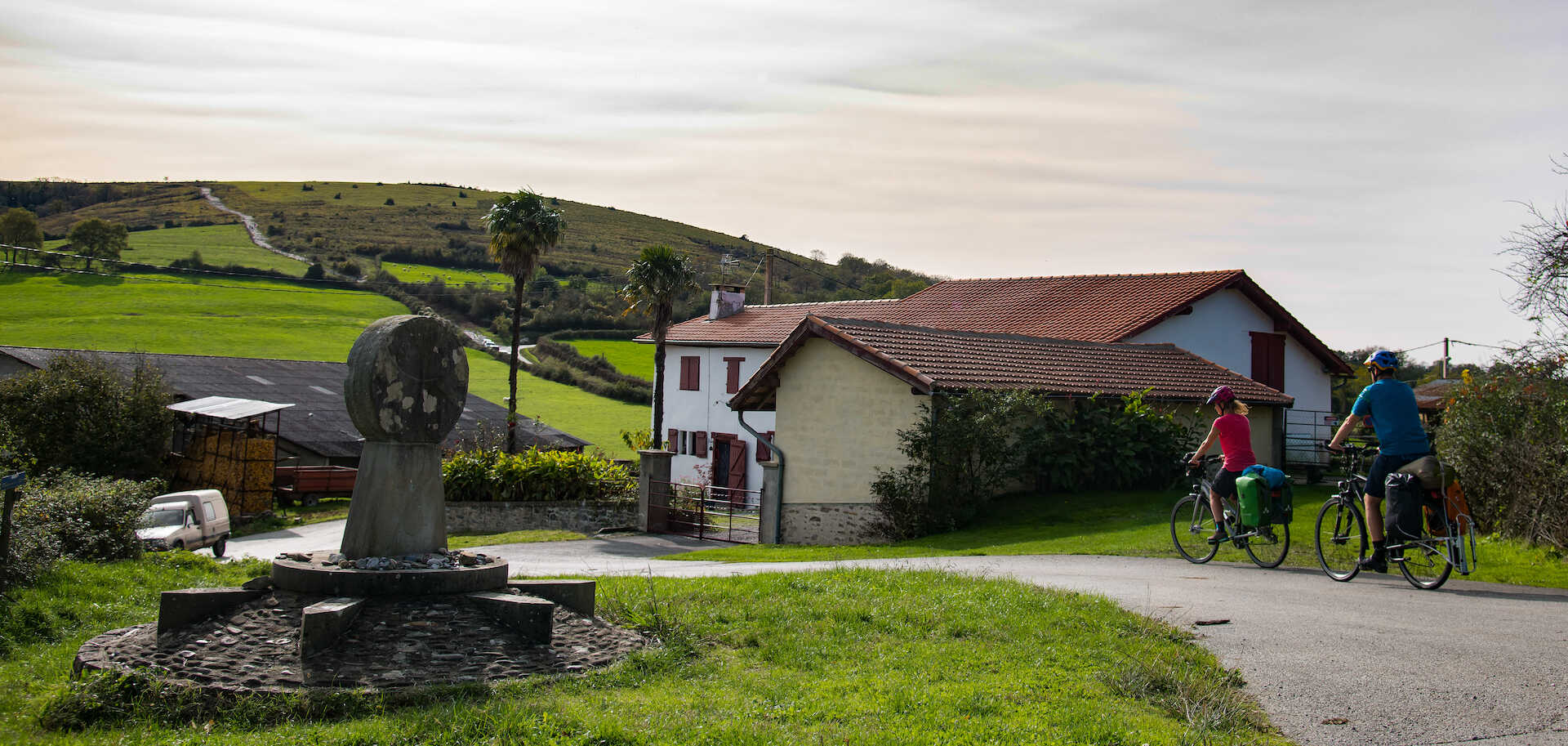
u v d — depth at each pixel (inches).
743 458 1531.7
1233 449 460.4
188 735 225.3
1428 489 372.2
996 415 746.8
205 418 1306.6
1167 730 217.8
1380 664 264.5
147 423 1213.1
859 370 814.5
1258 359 1218.0
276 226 4483.3
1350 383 1696.6
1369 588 385.1
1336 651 278.4
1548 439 473.7
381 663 263.3
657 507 986.7
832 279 4234.7
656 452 994.7
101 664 269.9
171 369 1667.1
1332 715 227.6
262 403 1294.3
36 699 255.4
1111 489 841.5
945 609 330.6
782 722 224.5
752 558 639.8
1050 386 831.1
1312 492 846.5
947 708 229.5
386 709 241.1
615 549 818.2
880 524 768.9
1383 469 382.0
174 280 3181.6
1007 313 1309.1
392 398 322.0
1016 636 296.5
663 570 539.2
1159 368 975.0
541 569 568.4
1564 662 263.9
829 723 222.7
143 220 4571.9
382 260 3895.2
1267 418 1008.9
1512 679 249.9
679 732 216.7
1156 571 448.5
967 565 477.7
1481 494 508.1
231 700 245.0
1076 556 533.0
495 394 2362.2
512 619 286.4
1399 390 382.6
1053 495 816.9
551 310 3093.0
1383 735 215.3
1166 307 1124.5
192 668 260.4
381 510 320.8
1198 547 484.7
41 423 1150.3
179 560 555.8
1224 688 242.2
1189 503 491.5
